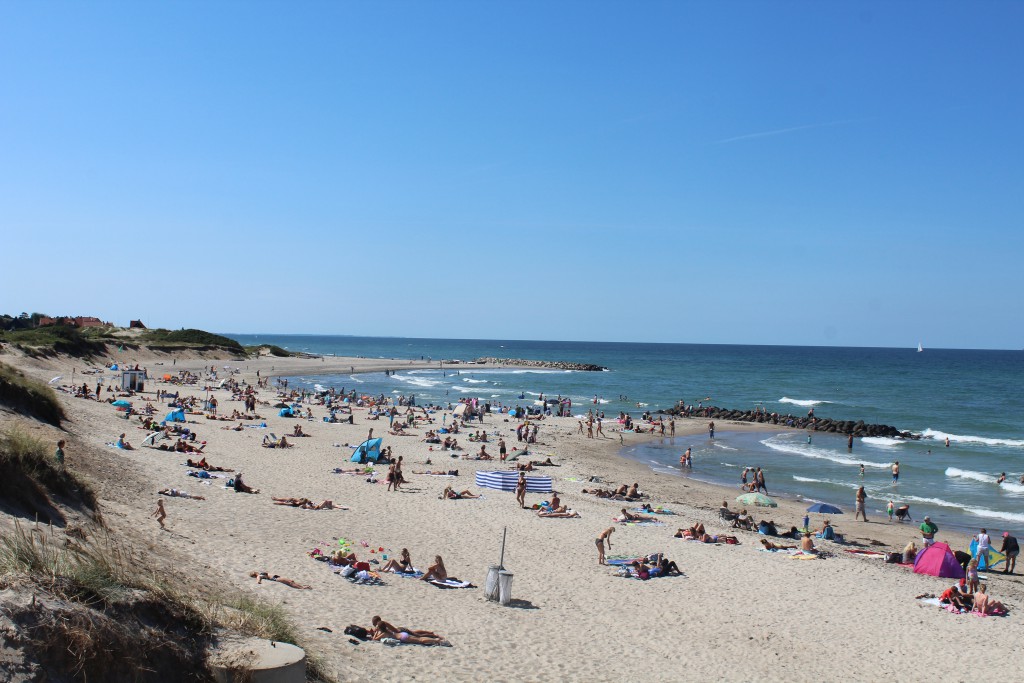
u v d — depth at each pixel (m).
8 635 6.52
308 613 13.65
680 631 16.36
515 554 21.52
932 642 16.77
